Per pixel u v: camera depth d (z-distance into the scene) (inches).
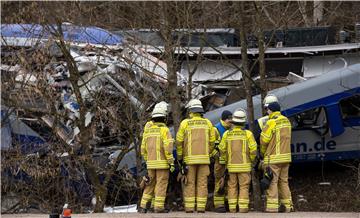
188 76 1127.0
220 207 788.6
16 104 967.6
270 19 1064.2
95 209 952.9
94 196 984.3
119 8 1103.0
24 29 978.1
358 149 1071.6
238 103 1034.1
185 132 774.5
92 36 1034.7
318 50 1212.5
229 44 1202.0
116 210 966.4
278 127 779.4
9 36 982.4
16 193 960.9
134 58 1005.2
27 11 990.4
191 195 772.0
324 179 1101.1
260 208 885.2
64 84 999.0
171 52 964.6
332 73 1050.7
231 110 1027.3
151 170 783.1
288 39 1246.3
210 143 779.4
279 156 777.6
